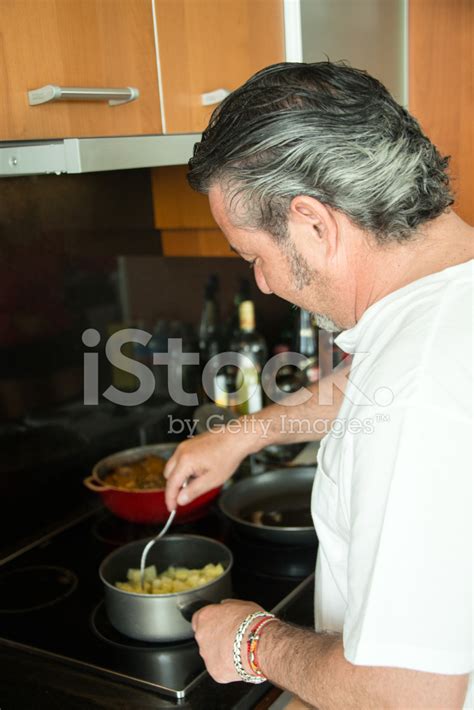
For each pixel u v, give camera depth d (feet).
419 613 2.03
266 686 3.30
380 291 2.47
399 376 2.14
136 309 5.73
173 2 3.61
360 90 2.43
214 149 2.47
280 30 3.78
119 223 5.52
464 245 2.42
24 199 4.78
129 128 3.48
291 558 4.32
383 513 2.07
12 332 4.79
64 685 3.34
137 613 3.56
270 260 2.58
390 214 2.36
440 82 4.28
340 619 2.96
